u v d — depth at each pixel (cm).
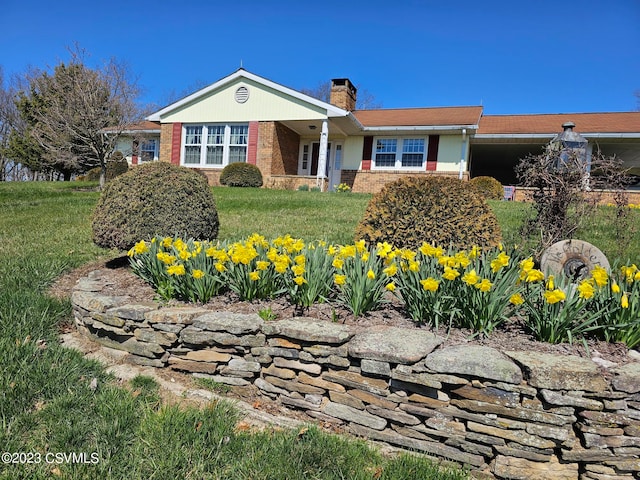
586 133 1243
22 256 452
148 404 213
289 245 294
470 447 184
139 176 384
